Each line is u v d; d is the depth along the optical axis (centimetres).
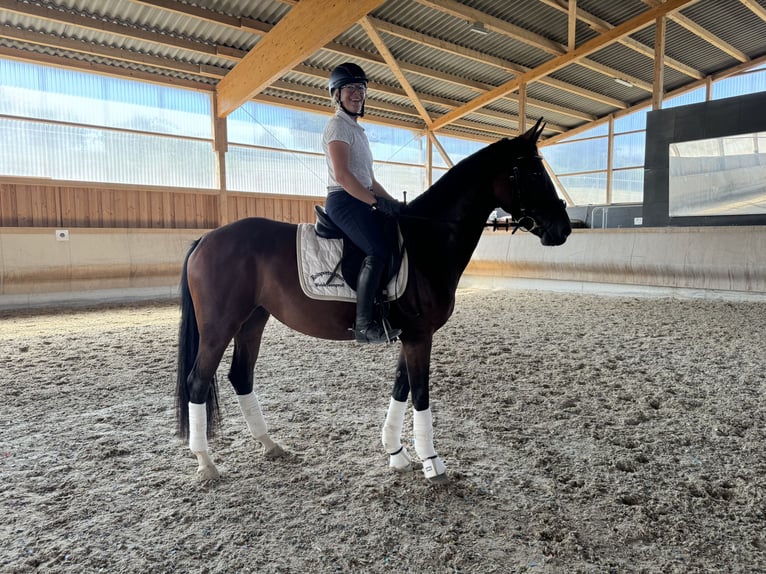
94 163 802
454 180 205
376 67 955
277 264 200
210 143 925
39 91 744
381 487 193
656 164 814
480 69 1030
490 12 848
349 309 198
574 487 195
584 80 1169
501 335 490
